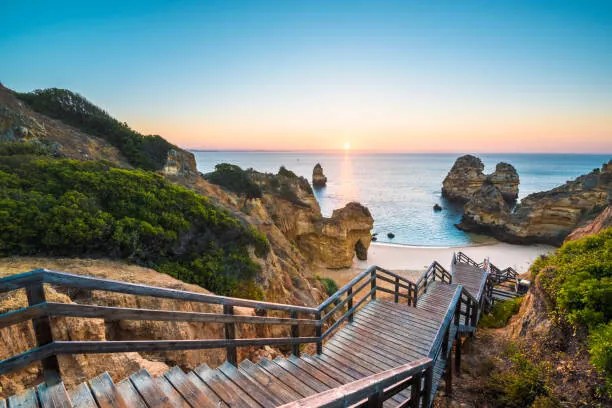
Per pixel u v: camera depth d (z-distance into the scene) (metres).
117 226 9.49
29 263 7.64
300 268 20.95
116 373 5.41
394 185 102.44
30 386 4.78
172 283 8.41
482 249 36.47
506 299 15.63
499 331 10.35
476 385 7.39
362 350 6.04
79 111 18.91
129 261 9.47
